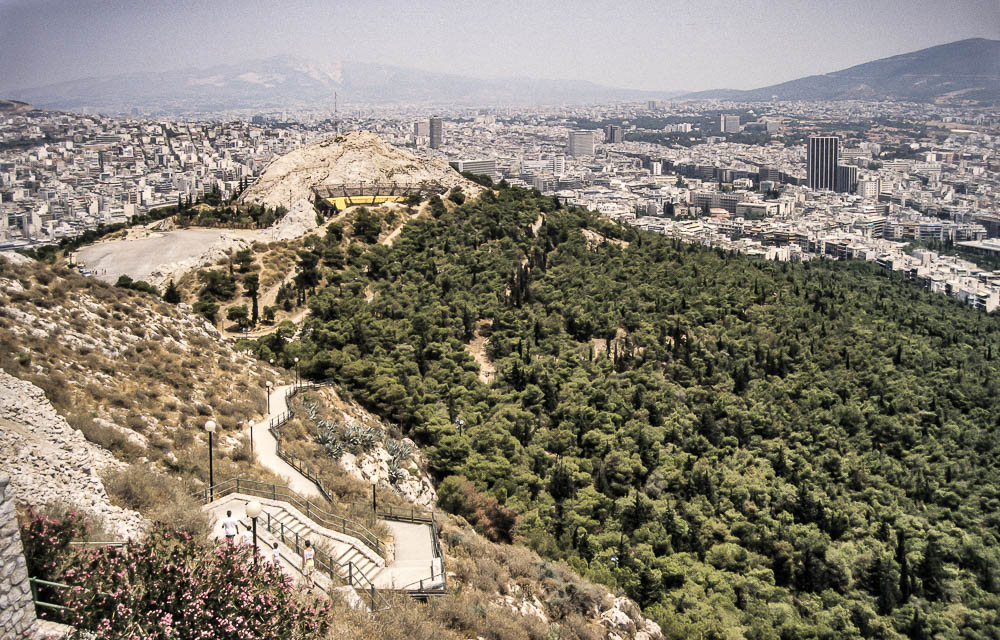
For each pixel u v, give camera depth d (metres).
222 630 27.55
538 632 45.72
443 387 105.25
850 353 140.88
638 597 73.12
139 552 28.67
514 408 103.50
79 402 56.75
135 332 74.75
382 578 45.59
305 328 116.81
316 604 31.38
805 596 87.88
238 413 70.81
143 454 51.88
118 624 26.23
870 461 112.44
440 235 170.00
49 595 27.73
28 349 60.28
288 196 186.62
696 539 92.19
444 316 132.38
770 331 146.88
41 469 37.59
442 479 83.50
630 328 145.62
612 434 105.38
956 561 95.38
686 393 123.62
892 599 87.94
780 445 112.50
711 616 74.94
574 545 79.75
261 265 142.88
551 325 137.75
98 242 158.12
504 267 156.12
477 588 48.44
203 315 120.50
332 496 58.72
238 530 43.25
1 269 70.50
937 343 151.75
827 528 98.88
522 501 80.75
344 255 149.50
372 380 95.44
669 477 100.56
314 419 76.50
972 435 118.81
